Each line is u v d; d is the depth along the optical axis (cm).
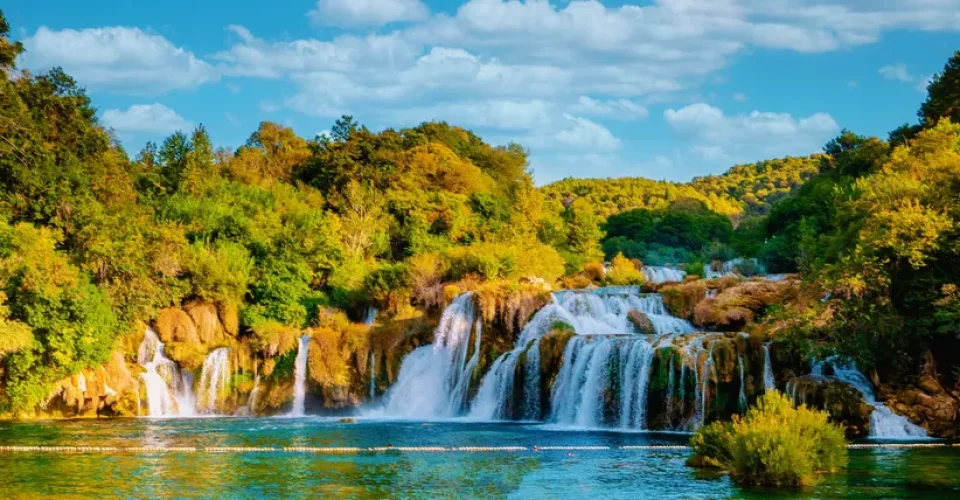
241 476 3228
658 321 6084
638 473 3272
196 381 6247
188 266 6544
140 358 6225
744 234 12825
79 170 7162
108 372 5909
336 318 6775
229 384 6256
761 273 8675
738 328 5853
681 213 13225
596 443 4247
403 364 6334
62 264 5659
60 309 5566
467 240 9519
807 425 3319
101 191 7350
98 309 5728
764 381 4719
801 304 5044
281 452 3919
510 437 4506
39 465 3494
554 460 3659
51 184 6519
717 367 4784
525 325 6150
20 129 6769
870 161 9412
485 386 5878
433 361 6275
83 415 5809
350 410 6219
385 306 6988
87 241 6212
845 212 5541
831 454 3281
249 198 9162
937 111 8944
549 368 5469
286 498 2803
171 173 10394
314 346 6312
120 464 3534
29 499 2761
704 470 3359
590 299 6444
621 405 5041
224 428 5006
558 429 4922
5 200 6456
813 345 4559
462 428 4981
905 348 4703
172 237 6556
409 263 7244
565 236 10194
